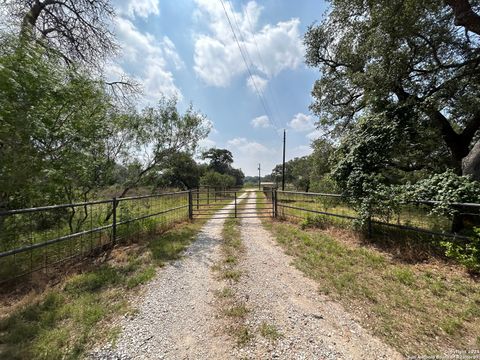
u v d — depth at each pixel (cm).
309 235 625
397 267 392
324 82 1291
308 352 204
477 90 734
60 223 502
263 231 713
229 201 1781
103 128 603
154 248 507
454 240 399
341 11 904
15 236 400
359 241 548
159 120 830
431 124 682
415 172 926
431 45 659
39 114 415
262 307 281
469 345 210
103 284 338
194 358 197
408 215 491
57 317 250
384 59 682
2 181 353
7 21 442
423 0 579
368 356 199
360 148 616
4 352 197
